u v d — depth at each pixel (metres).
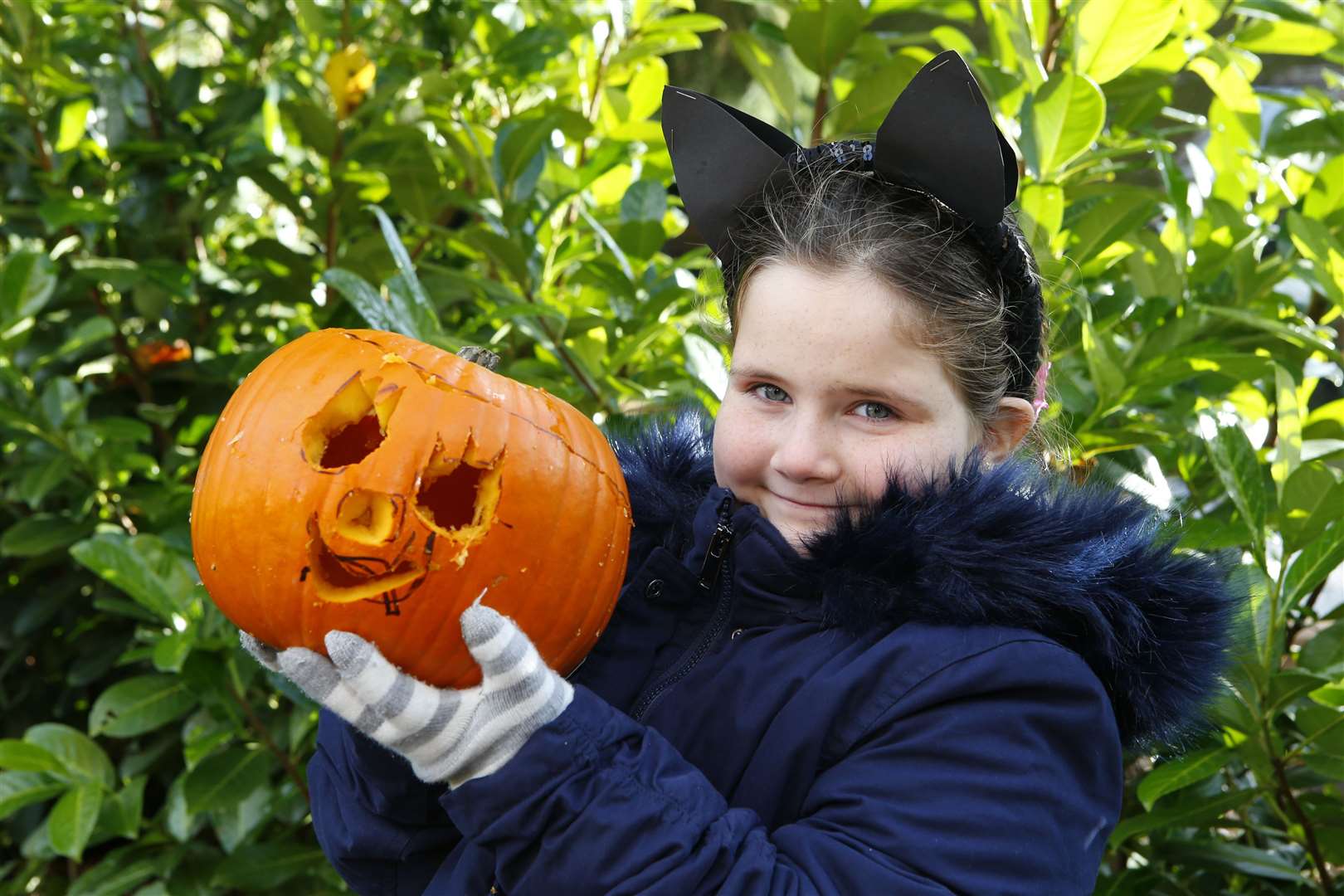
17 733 3.16
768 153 1.28
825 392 1.16
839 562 1.17
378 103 2.55
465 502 1.16
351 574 1.10
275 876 2.39
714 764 1.16
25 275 2.45
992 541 1.16
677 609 1.28
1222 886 1.96
